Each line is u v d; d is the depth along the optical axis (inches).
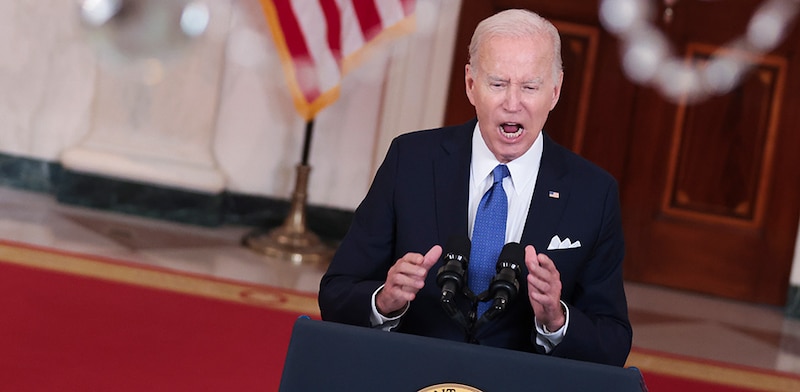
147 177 773.3
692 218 826.2
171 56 777.6
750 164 820.0
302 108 729.0
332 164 802.8
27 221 692.7
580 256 265.1
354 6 711.1
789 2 799.7
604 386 204.4
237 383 448.5
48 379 417.7
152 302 548.7
